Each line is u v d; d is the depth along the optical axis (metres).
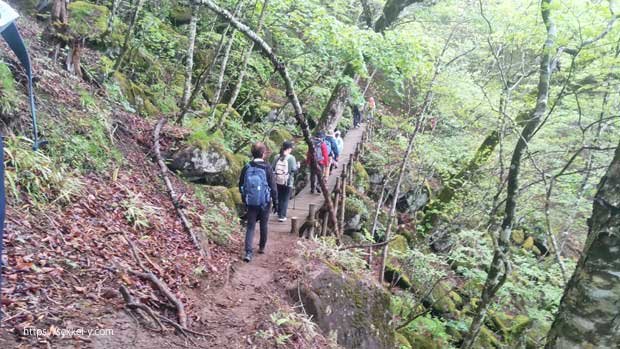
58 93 6.98
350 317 5.98
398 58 9.45
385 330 6.42
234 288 5.55
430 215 13.28
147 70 11.92
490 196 12.36
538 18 8.20
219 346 4.11
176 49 13.39
